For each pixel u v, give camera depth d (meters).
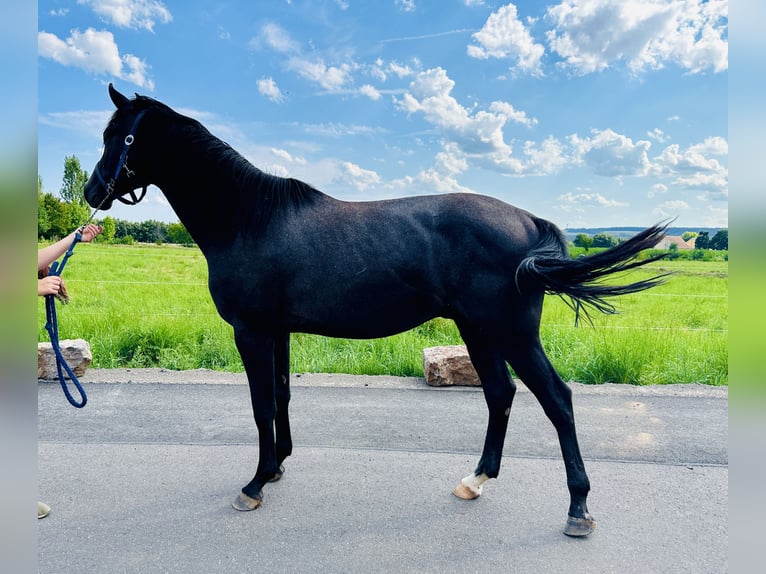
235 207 2.70
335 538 2.49
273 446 2.80
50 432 3.78
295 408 4.34
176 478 3.10
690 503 2.82
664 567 2.29
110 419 4.05
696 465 3.29
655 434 3.79
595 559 2.34
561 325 6.56
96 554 2.36
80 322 6.45
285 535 2.52
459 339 6.60
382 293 2.58
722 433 3.81
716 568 2.28
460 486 2.88
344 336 2.76
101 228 2.87
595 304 2.47
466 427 3.92
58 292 2.66
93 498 2.86
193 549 2.40
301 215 2.69
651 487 3.00
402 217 2.61
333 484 3.04
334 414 4.20
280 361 2.99
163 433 3.78
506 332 2.52
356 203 2.76
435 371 4.90
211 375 5.25
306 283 2.61
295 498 2.88
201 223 2.78
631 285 2.38
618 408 4.36
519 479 3.09
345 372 5.53
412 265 2.54
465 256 2.52
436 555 2.36
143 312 6.95
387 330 2.69
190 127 2.77
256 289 2.65
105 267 8.85
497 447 2.86
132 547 2.42
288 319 2.71
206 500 2.85
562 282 2.40
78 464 3.27
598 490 2.96
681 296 7.81
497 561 2.32
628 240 2.28
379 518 2.67
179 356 5.75
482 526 2.60
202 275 8.70
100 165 2.83
